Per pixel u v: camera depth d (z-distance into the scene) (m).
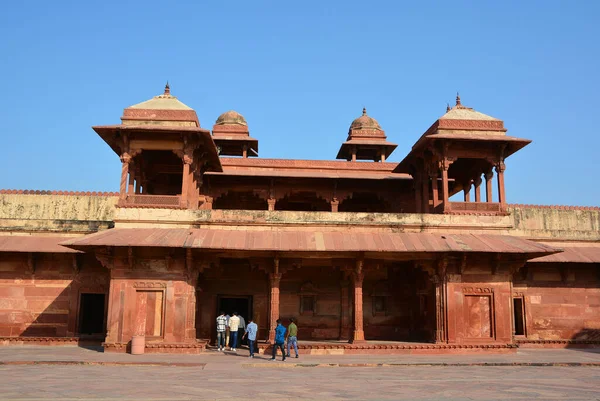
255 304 18.50
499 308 15.86
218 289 18.47
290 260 16.14
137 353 14.40
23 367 12.04
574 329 19.27
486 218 17.11
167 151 18.53
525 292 19.33
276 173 22.00
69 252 17.45
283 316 18.62
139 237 15.16
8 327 17.72
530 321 19.12
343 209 24.20
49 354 14.33
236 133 28.27
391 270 19.14
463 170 20.94
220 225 16.45
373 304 18.98
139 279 15.27
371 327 18.80
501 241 16.17
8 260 18.05
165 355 14.36
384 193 22.86
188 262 15.23
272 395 8.70
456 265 15.99
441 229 16.91
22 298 17.88
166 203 16.55
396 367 12.95
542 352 16.66
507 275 16.09
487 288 15.95
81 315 17.94
